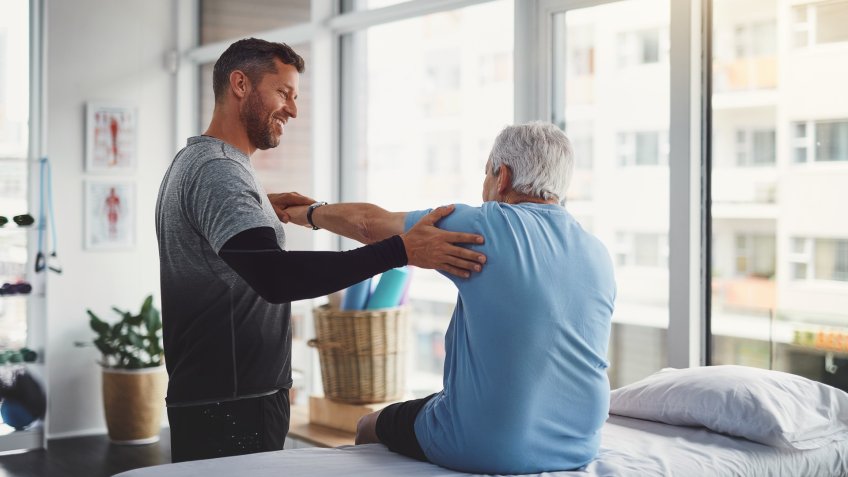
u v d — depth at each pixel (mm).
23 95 5121
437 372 4086
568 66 3502
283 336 2213
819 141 2869
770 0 2955
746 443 2371
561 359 1975
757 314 3031
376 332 3590
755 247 3023
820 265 2879
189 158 2062
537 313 1932
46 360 4859
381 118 4371
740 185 3049
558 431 2016
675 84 3082
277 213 2453
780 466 2322
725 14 3061
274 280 1850
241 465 2070
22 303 5051
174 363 2146
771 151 2977
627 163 3330
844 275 2824
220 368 2098
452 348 2080
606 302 2062
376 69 4391
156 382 4938
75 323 5168
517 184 2086
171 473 2000
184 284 2094
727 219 3082
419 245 1955
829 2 2826
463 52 3904
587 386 2025
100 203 5238
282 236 2121
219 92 2164
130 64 5336
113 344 4980
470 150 3898
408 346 3725
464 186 3936
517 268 1938
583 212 3486
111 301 5285
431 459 2125
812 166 2885
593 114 3428
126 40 5320
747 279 3049
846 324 2826
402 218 2156
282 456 2156
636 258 3316
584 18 3436
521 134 2086
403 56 4219
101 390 5207
